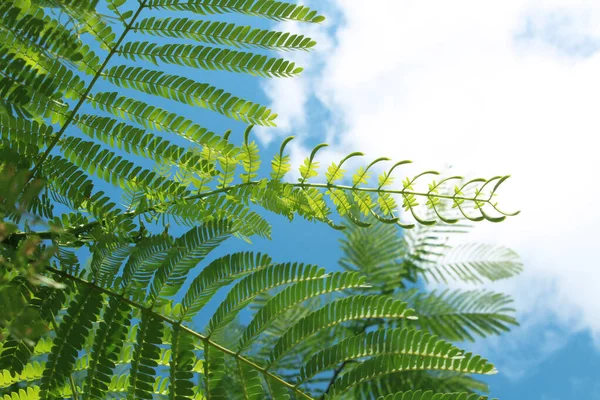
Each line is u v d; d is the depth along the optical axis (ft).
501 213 5.71
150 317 5.95
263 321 6.03
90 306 5.88
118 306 5.98
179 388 5.81
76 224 6.18
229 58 5.96
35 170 5.79
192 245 6.16
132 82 5.98
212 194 6.32
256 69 5.97
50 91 5.74
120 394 6.67
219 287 6.12
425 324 15.92
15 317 3.44
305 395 5.81
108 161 6.06
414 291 16.66
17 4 5.41
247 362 5.96
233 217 6.42
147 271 6.07
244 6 5.84
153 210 6.37
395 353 5.55
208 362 5.95
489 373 5.31
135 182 6.15
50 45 5.56
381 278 16.78
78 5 5.46
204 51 5.96
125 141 6.03
